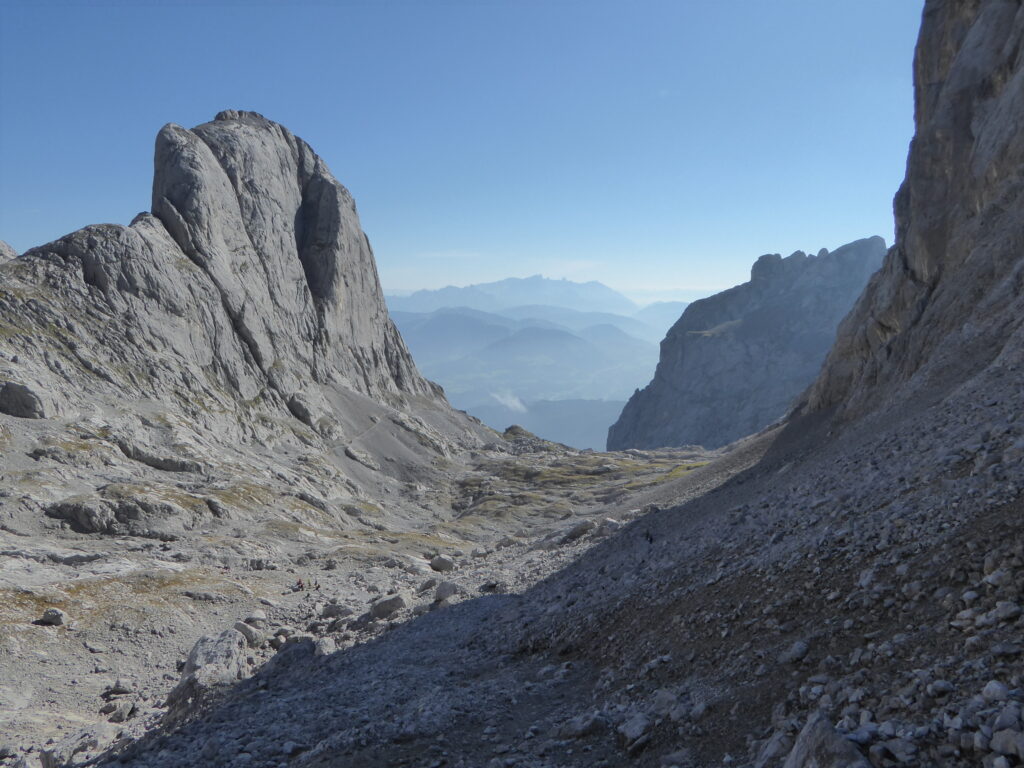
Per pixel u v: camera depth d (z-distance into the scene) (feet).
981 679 37.93
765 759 41.52
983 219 194.49
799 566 69.92
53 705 136.15
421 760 58.85
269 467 514.68
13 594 192.24
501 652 97.91
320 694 93.30
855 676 45.44
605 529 213.25
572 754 54.95
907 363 203.00
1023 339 114.11
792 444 284.82
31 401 408.46
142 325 565.12
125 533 321.93
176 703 112.06
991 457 69.51
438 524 488.85
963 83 228.43
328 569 282.36
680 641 69.87
